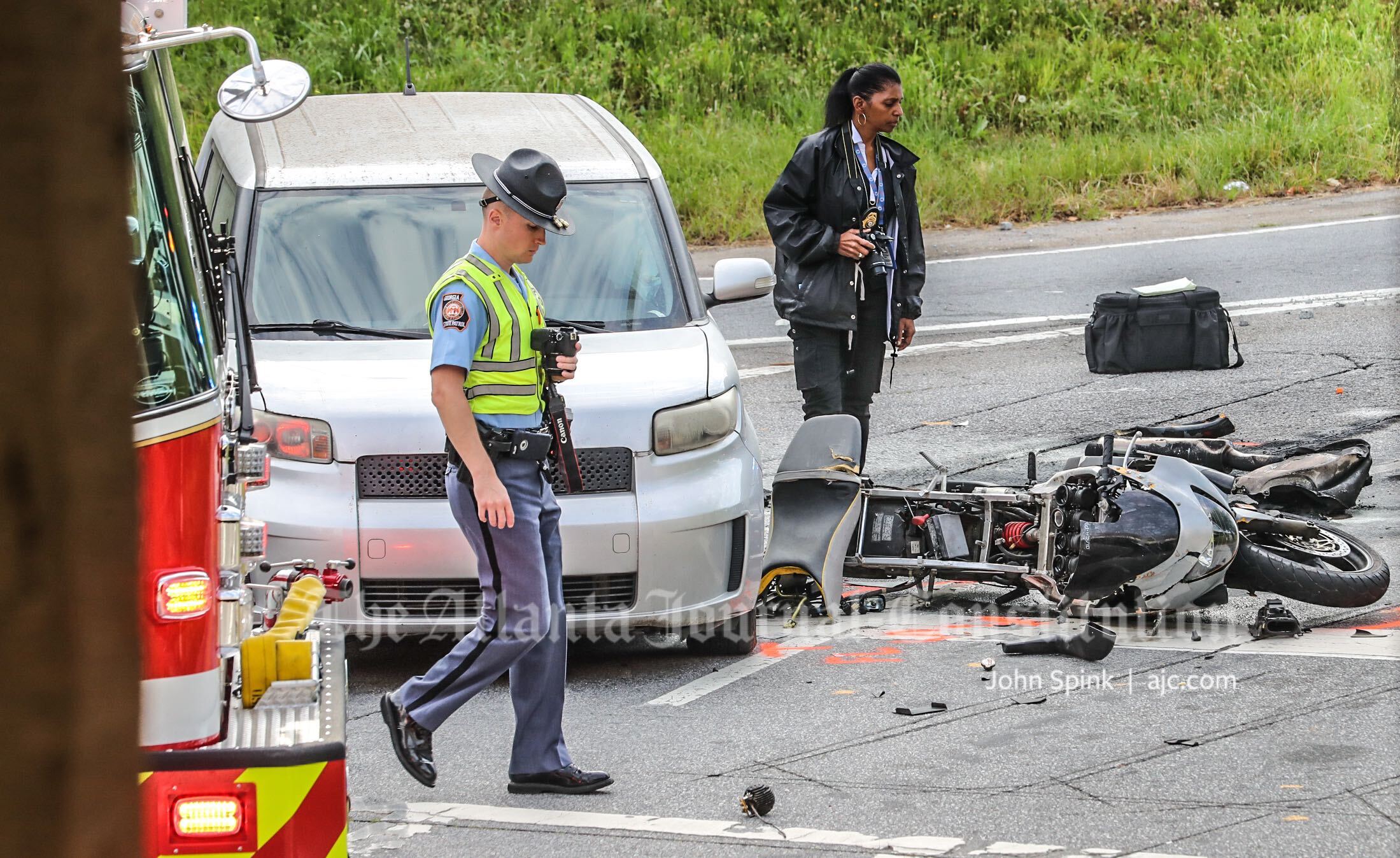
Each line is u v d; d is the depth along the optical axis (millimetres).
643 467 22047
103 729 4508
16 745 4414
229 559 14188
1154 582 23359
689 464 22344
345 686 13781
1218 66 82875
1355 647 22750
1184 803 16891
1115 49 84812
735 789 17844
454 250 24766
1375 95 77062
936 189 69938
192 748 12234
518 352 17031
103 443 4469
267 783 11711
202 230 16719
